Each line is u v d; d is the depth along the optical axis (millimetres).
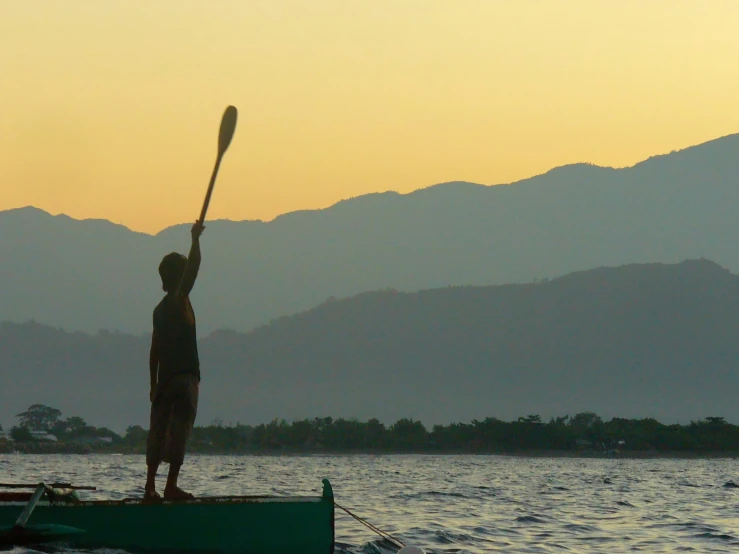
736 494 60875
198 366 17125
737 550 25641
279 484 67625
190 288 16859
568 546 26172
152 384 17109
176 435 16797
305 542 16297
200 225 16703
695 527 32281
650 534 29688
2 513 16109
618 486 75375
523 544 26234
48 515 15930
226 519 16062
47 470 97062
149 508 16000
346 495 51156
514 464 197000
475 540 26672
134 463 149500
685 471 143000
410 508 39688
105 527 15961
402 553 19078
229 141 16750
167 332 16859
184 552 15984
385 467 148250
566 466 180875
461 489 62469
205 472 99062
